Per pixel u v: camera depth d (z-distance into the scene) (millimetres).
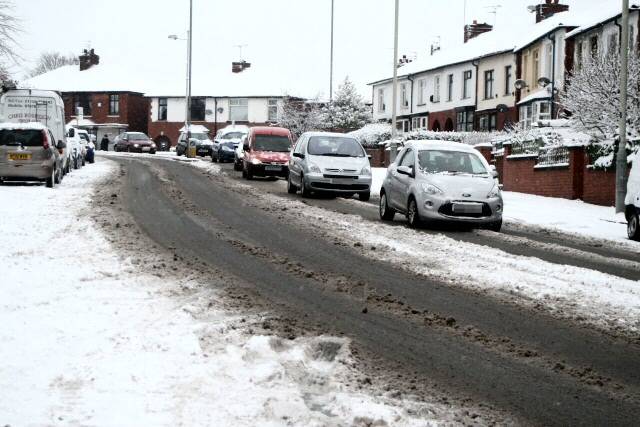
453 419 5566
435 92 62500
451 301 9547
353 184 24344
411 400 5949
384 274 11258
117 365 6402
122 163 43469
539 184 28328
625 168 21453
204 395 5766
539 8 52062
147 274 10539
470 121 57469
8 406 5418
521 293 10023
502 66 52406
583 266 12773
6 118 29031
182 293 9406
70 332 7379
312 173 24203
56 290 9273
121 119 81812
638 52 28609
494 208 17156
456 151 18391
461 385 6395
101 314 8117
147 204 20375
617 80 25094
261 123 77250
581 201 25469
